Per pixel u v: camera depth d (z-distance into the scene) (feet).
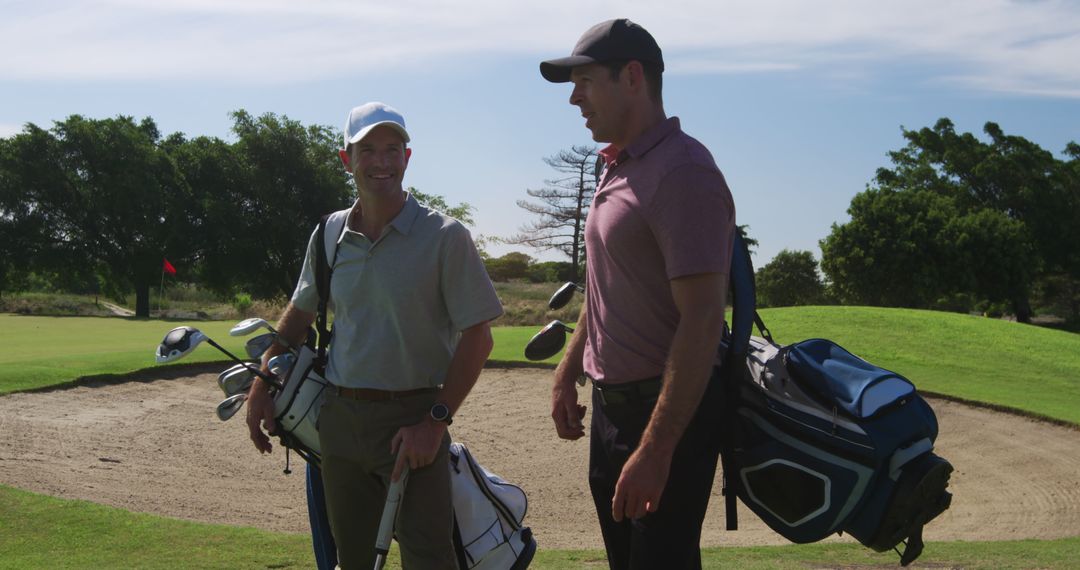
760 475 7.81
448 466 9.39
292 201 158.61
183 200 147.02
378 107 9.20
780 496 7.77
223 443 31.22
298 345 10.25
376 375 9.21
